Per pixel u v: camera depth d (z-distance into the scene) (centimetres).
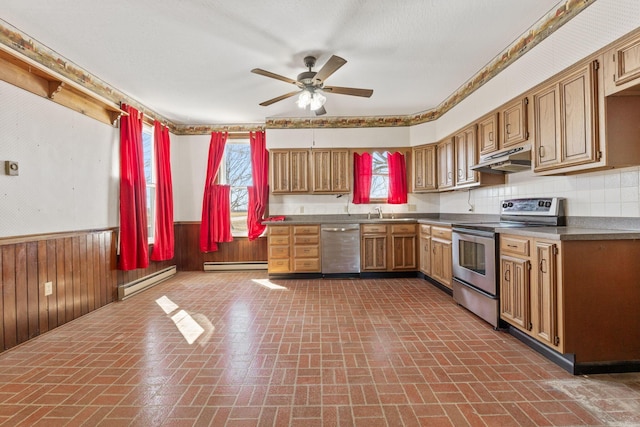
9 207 234
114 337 247
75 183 300
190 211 514
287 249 446
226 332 254
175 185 507
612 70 184
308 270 445
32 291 248
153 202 457
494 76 309
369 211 497
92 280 314
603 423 143
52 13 228
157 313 304
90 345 233
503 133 293
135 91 377
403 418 148
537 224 273
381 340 236
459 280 314
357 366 197
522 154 261
